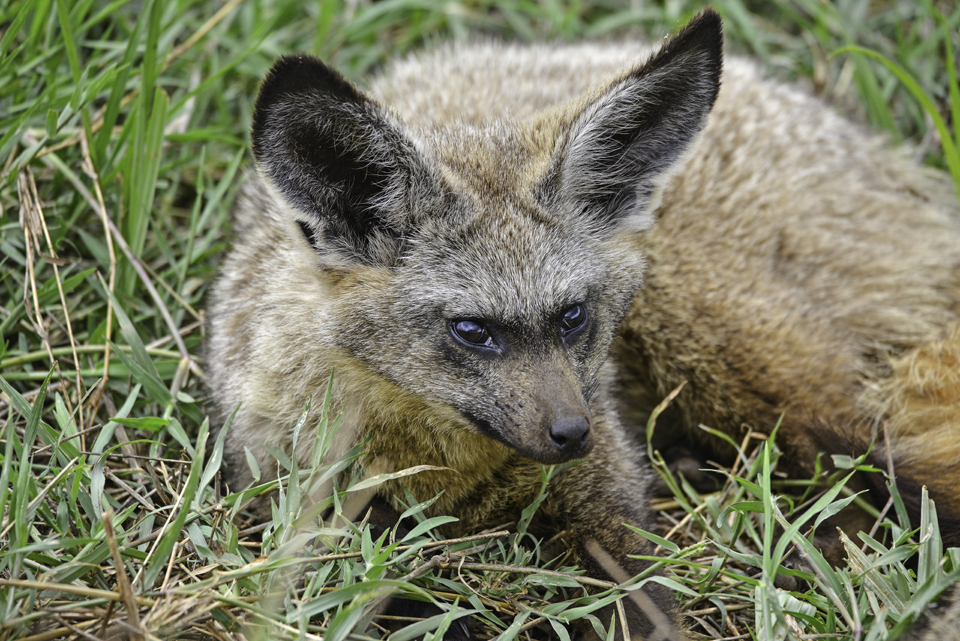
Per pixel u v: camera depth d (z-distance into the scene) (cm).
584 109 520
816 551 476
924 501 491
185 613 424
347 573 457
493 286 494
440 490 554
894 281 683
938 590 446
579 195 539
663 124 550
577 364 518
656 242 636
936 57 883
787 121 730
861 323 666
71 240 686
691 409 657
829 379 622
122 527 504
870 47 909
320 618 469
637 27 952
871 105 866
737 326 630
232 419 524
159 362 619
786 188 689
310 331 525
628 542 552
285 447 544
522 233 505
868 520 571
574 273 510
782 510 601
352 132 492
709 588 514
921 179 781
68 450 521
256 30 815
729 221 660
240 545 495
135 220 671
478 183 516
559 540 569
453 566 486
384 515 538
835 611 480
